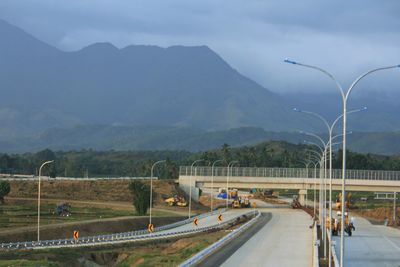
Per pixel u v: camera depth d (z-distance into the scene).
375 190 177.62
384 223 146.62
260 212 158.25
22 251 73.06
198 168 182.75
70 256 73.00
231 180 179.62
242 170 179.75
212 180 174.25
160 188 179.75
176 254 77.88
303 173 178.00
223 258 66.00
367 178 177.25
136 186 137.00
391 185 177.12
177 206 166.88
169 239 96.12
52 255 71.19
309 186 177.50
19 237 90.19
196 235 102.69
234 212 162.50
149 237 97.50
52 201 157.38
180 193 180.88
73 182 181.25
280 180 178.62
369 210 176.12
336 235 109.50
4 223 105.50
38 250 74.88
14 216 119.12
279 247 78.44
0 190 146.25
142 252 81.88
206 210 166.62
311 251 73.94
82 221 110.56
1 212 126.31
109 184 182.62
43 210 133.62
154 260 72.81
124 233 102.38
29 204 147.62
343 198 49.31
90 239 93.38
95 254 78.88
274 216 145.25
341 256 49.06
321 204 109.94
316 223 110.38
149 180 187.62
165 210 154.50
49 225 101.25
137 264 72.50
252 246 79.31
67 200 162.75
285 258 66.75
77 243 87.38
